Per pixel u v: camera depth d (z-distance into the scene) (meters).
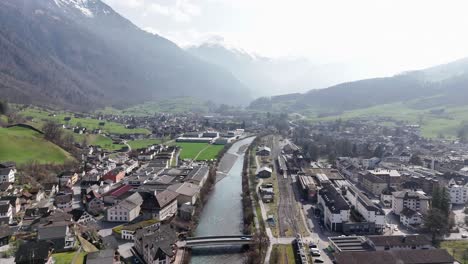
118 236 176.25
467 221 190.62
